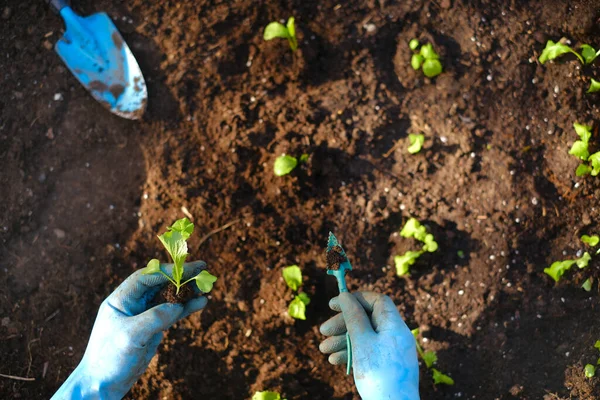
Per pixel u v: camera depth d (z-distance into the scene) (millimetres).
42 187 1188
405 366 938
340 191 1164
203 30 1193
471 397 1143
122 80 1183
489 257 1147
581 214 1152
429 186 1160
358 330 948
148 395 1163
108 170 1185
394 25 1188
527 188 1151
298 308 1126
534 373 1140
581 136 1131
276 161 1125
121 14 1208
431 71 1159
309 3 1196
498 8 1192
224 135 1166
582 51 1163
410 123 1170
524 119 1165
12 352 1177
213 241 1162
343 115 1166
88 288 1172
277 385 1151
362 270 1156
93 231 1176
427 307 1153
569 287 1146
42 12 1216
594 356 1136
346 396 1154
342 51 1185
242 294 1157
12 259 1185
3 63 1213
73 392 948
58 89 1198
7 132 1198
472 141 1155
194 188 1162
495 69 1174
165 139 1175
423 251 1146
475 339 1146
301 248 1159
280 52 1180
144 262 1169
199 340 1155
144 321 946
